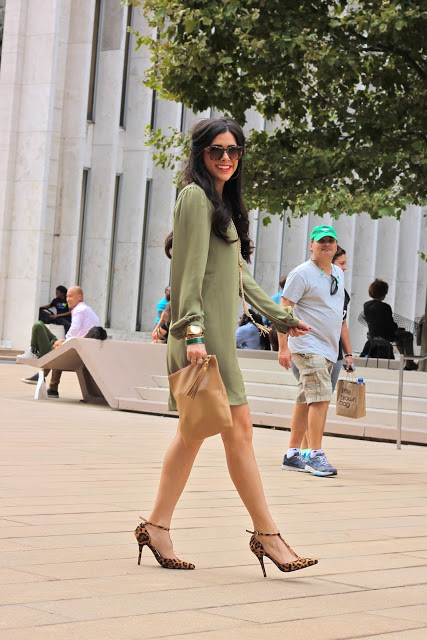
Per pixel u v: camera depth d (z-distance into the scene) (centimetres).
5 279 3512
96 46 3747
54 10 3459
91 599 457
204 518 716
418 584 541
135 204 3812
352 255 4656
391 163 1827
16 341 3481
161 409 1702
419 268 5266
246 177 1928
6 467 925
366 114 1894
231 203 575
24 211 3494
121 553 575
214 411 529
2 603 439
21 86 3509
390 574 565
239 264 564
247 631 416
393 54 1878
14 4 3497
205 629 415
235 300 559
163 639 394
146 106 3803
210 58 1805
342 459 1211
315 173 1886
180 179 567
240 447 552
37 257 3469
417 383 1623
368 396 1619
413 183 1850
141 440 1265
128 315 3828
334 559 601
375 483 992
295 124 1995
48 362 1861
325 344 1053
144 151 3797
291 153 1967
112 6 3719
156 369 1847
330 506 821
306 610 463
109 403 1761
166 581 511
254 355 1970
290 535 674
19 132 3509
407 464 1185
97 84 3744
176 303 552
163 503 551
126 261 3828
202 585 507
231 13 1777
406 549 646
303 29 1789
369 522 747
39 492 785
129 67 3809
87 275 3753
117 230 3844
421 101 1845
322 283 1055
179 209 546
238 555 594
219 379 533
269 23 1797
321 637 412
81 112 3616
